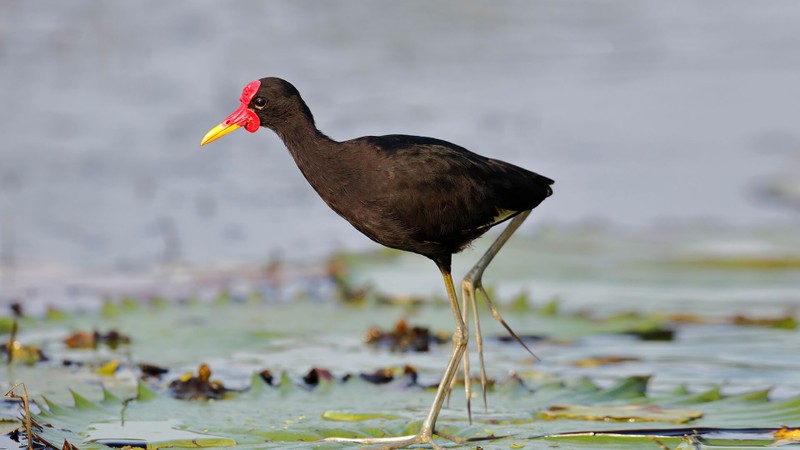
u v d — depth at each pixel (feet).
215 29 79.87
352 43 79.87
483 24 86.48
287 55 76.74
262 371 34.01
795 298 44.34
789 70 80.64
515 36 84.89
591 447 27.89
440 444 28.37
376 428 29.48
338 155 28.99
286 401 31.94
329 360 36.70
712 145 67.31
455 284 45.80
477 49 81.30
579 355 37.40
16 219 52.95
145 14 81.30
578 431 28.89
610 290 45.55
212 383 32.73
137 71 72.90
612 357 37.01
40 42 75.82
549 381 33.76
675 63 81.97
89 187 57.67
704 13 93.71
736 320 41.16
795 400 30.86
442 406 31.53
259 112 29.84
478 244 51.21
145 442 28.27
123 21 79.61
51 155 60.90
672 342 39.01
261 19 82.64
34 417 29.32
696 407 30.94
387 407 31.40
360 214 28.99
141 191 57.41
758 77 78.95
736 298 44.39
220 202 56.90
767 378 34.60
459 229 29.22
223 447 28.17
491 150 64.80
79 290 44.83
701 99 74.95
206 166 61.67
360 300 43.80
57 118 65.77
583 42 84.94
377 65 76.64
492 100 72.49
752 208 58.08
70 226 52.54
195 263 48.83
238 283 46.44
